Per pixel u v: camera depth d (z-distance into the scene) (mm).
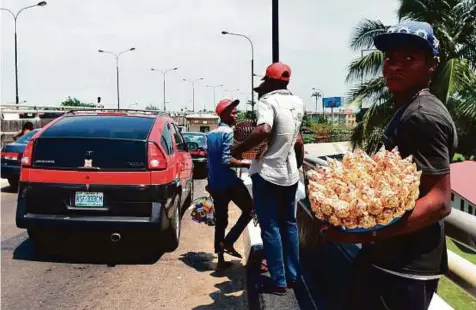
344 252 2957
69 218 5121
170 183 5457
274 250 3471
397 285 1775
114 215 5184
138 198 5168
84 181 5168
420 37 1768
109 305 4121
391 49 1868
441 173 1645
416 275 1743
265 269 4172
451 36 19031
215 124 35000
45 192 5195
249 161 4844
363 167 1739
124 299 4262
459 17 19047
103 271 5066
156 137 5465
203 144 16172
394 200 1557
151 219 5160
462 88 17172
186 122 35875
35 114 22875
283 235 3656
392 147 1818
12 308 4035
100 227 5137
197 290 4496
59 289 4508
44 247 5863
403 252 1767
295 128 3475
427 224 1656
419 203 1648
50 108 23109
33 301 4195
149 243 6125
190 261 5449
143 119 5934
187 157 8023
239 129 4336
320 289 3545
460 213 2402
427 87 1863
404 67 1829
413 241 1759
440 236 1792
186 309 4035
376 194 1592
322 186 1720
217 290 4500
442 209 1640
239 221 4938
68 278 4832
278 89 3588
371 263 1868
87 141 5258
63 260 5426
